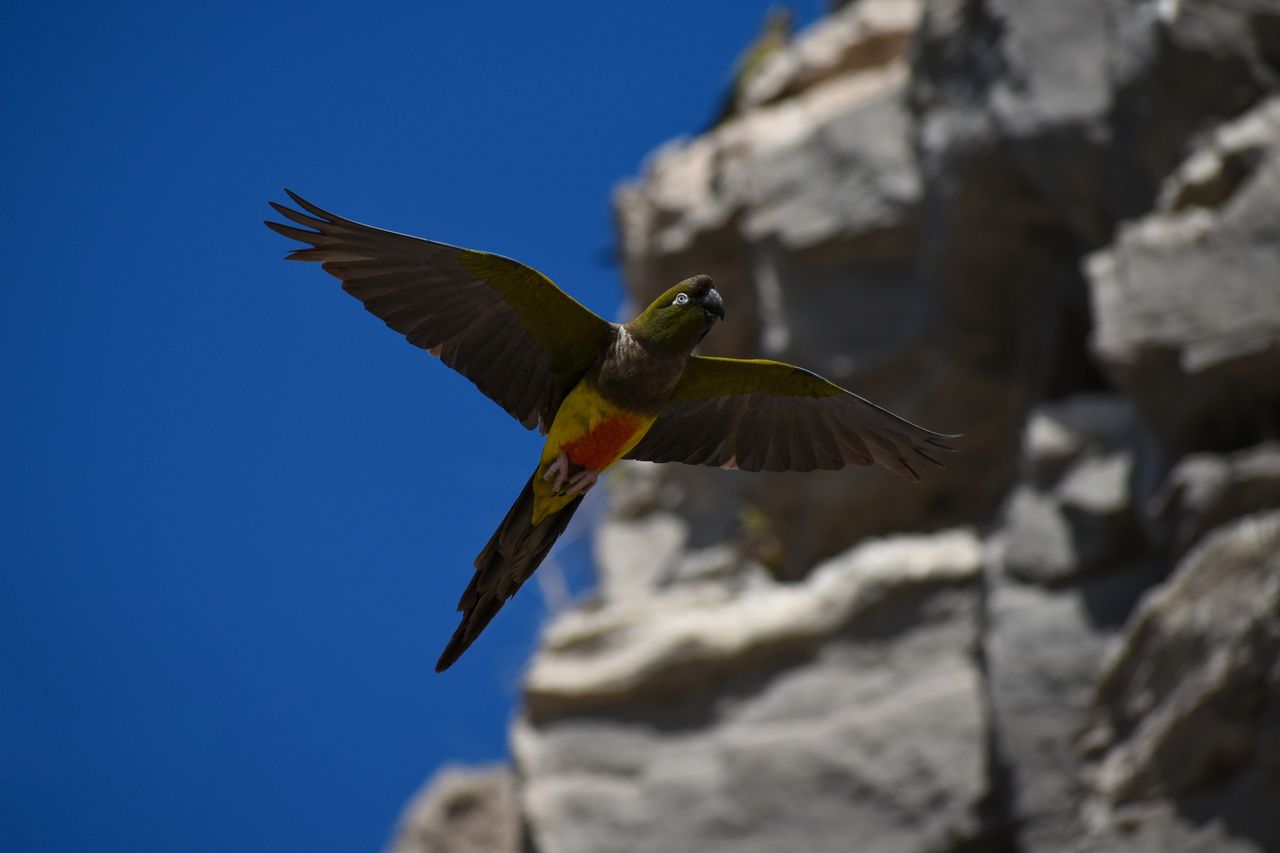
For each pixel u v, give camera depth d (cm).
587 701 1848
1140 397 1534
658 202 2331
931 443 898
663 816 1756
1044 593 1634
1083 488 1642
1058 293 1880
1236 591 1341
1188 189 1540
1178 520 1473
